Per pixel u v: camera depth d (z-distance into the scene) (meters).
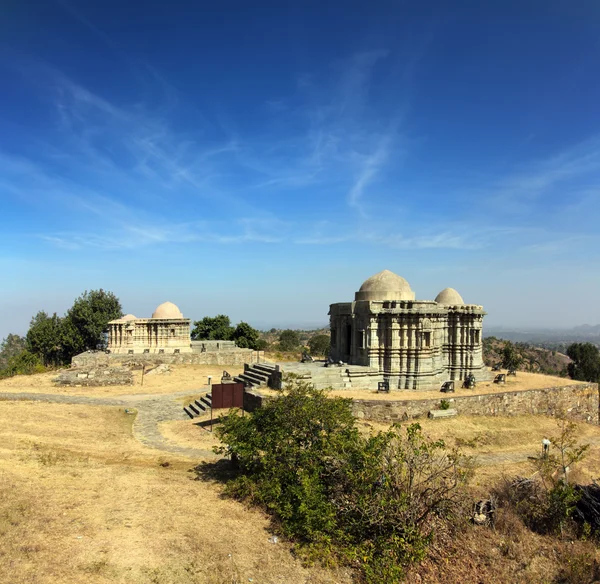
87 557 11.70
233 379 38.00
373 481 15.30
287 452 17.16
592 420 38.81
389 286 37.28
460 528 16.08
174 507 15.66
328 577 12.75
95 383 40.59
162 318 60.62
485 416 32.69
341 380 34.25
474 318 41.69
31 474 17.25
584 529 16.28
